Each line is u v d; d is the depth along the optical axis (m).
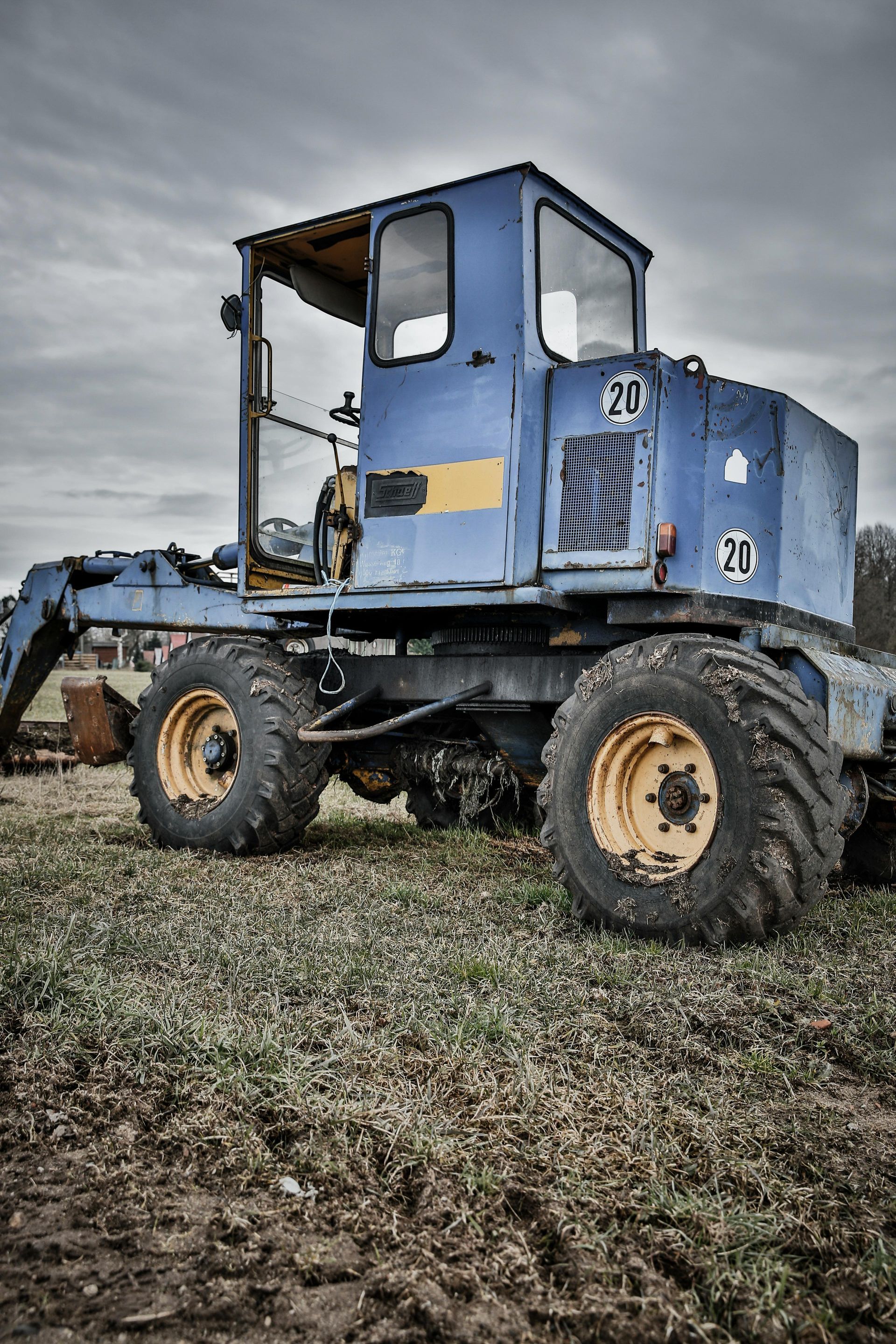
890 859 4.65
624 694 3.63
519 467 4.02
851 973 3.07
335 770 5.53
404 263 4.48
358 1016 2.55
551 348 4.24
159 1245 1.57
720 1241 1.62
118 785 7.98
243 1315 1.42
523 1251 1.57
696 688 3.42
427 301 4.38
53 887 3.99
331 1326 1.40
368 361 4.55
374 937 3.30
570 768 3.75
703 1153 1.91
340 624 5.32
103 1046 2.30
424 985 2.79
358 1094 2.07
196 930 3.30
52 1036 2.32
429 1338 1.39
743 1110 2.12
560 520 4.01
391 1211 1.68
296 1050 2.29
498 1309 1.45
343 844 5.45
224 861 4.80
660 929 3.40
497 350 4.13
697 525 3.81
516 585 3.99
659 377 3.79
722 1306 1.49
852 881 4.77
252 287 5.23
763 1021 2.64
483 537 4.10
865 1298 1.53
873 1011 2.70
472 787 4.98
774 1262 1.58
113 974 2.78
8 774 8.38
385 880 4.39
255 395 5.24
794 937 3.45
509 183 4.17
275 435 5.38
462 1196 1.72
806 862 3.22
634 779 3.71
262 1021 2.47
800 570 4.13
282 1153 1.87
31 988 2.58
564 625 4.46
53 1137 1.90
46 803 6.89
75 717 6.27
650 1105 2.08
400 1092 2.10
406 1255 1.56
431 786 5.59
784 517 4.02
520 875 4.63
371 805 7.41
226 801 5.02
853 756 3.82
